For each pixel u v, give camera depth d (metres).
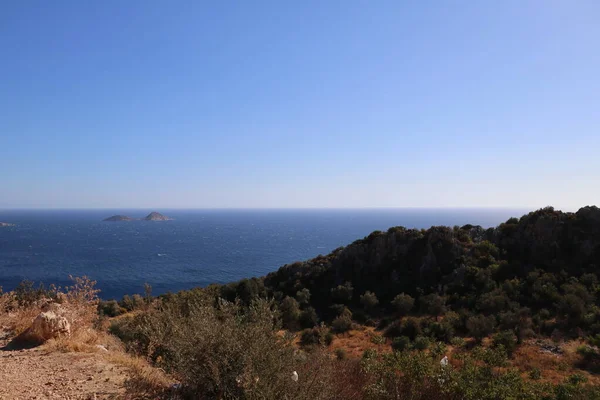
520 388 7.02
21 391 4.70
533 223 30.56
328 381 4.98
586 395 9.20
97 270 109.12
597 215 28.08
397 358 7.10
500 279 26.97
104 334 8.59
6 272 99.44
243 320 5.48
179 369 4.62
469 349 18.59
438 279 29.59
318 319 27.95
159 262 129.12
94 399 4.55
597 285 22.97
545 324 20.75
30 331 7.25
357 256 35.00
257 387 4.23
